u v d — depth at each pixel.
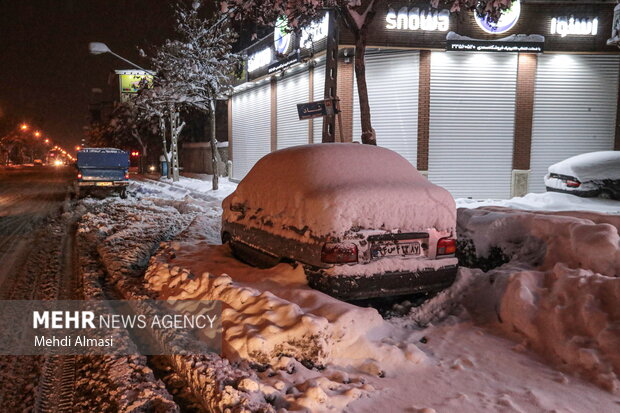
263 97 23.69
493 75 16.59
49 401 3.76
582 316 4.18
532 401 3.47
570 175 11.88
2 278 7.36
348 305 4.45
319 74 18.31
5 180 38.31
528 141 16.77
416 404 3.45
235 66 23.14
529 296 4.67
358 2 10.62
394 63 16.77
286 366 3.88
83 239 10.70
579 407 3.40
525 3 16.17
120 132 50.56
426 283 5.14
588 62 16.73
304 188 5.28
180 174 39.56
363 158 5.66
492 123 16.75
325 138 12.62
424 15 16.05
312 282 5.02
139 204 17.61
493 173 16.92
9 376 4.17
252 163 25.48
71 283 7.09
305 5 10.90
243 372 3.78
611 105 16.92
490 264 6.25
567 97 16.81
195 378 3.81
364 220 4.88
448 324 4.93
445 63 16.50
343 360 4.09
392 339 4.44
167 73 22.75
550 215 6.24
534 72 16.58
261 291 5.02
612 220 5.84
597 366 3.81
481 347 4.42
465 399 3.50
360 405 3.43
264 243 5.96
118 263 7.89
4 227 12.85
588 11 16.28
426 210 5.14
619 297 4.12
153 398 3.65
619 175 11.41
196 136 42.94
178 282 5.94
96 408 3.60
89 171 20.64
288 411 3.27
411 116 16.72
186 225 12.68
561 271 4.73
